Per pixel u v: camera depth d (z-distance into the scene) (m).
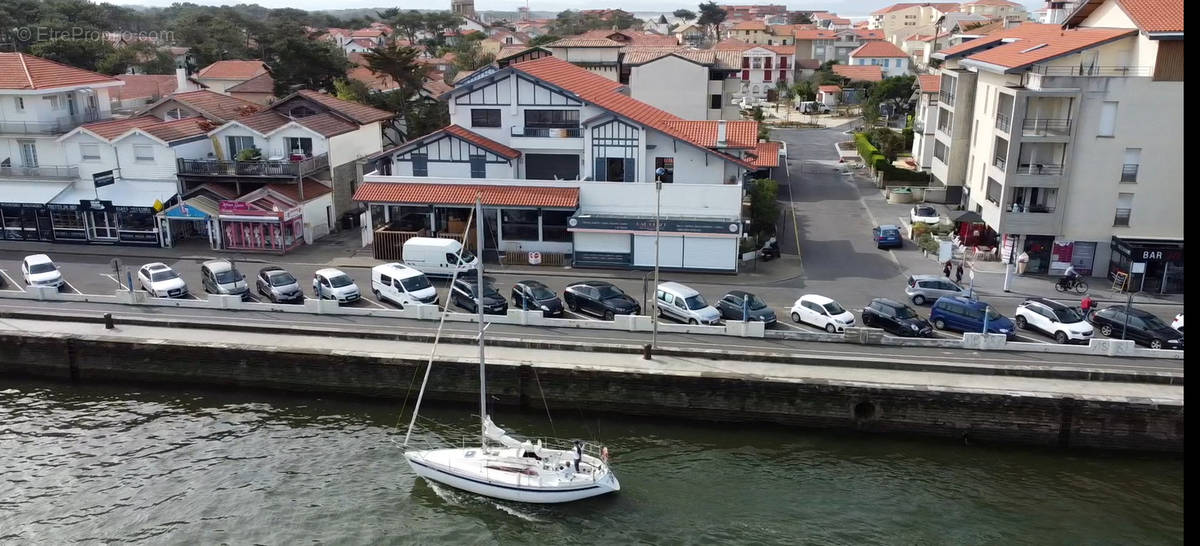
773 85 152.50
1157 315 43.69
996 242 56.22
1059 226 50.16
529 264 54.38
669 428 35.28
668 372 35.28
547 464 29.92
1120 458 32.75
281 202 57.34
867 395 33.91
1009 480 31.02
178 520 28.23
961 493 30.03
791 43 187.50
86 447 33.25
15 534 27.31
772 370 35.81
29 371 40.41
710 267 51.69
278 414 36.47
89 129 58.34
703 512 28.77
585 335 40.34
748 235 57.16
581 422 35.84
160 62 131.50
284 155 61.56
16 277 51.16
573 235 52.97
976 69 62.50
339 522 28.31
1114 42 48.50
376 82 98.62
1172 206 48.56
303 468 31.73
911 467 31.98
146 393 38.81
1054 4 78.62
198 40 158.88
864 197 73.31
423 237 54.12
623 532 27.69
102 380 39.94
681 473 31.42
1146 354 36.91
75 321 42.31
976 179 61.66
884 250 56.88
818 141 105.69
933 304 44.88
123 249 58.09
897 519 28.28
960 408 33.41
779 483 30.72
